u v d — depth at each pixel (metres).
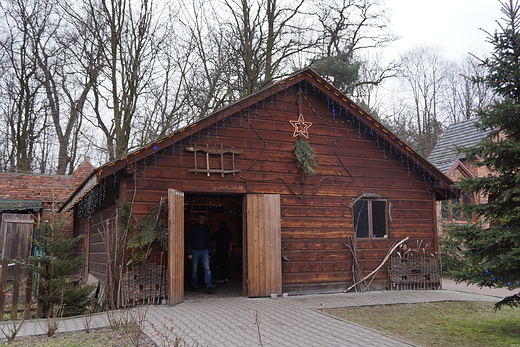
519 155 7.90
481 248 8.27
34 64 24.50
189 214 17.78
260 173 11.80
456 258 17.25
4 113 29.23
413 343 7.21
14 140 28.67
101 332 7.68
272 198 11.67
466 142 22.78
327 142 12.73
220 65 23.92
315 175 12.45
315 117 12.68
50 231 9.82
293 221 12.04
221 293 12.09
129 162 10.05
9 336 7.21
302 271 11.95
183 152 11.01
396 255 13.12
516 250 7.22
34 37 23.58
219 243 14.73
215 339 7.16
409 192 13.62
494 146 7.98
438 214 19.19
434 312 9.93
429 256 13.48
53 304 9.21
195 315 8.91
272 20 22.59
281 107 12.29
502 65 8.25
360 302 10.74
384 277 12.84
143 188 10.48
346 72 23.86
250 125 11.84
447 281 16.11
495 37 8.30
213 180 11.25
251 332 7.64
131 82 20.84
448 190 13.88
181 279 10.43
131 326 7.41
